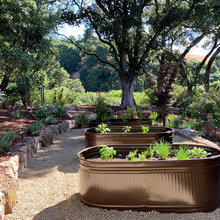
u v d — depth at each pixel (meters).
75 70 78.69
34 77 11.41
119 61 16.55
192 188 2.57
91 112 12.09
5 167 3.45
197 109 9.51
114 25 14.59
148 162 2.57
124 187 2.62
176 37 19.28
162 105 8.61
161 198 2.58
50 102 13.30
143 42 15.75
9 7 7.18
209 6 16.28
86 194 2.77
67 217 2.58
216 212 2.57
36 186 3.52
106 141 4.69
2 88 10.74
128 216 2.51
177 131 7.70
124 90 16.16
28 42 8.27
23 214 2.71
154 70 29.84
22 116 8.48
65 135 7.79
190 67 18.97
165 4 17.91
